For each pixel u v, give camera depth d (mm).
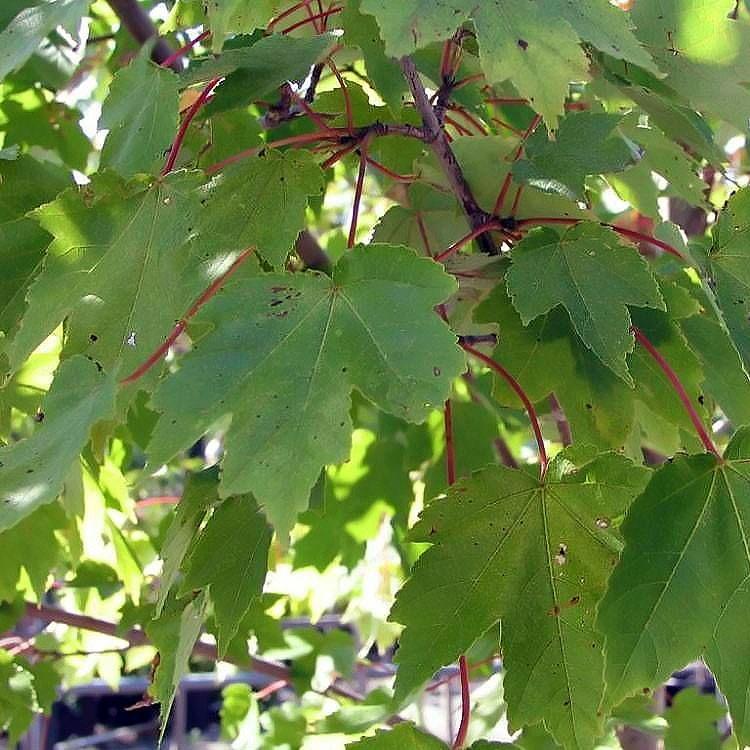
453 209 716
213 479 628
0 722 864
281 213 605
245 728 988
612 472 587
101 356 586
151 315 586
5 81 838
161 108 605
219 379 542
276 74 623
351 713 831
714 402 673
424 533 591
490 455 847
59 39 821
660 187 842
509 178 648
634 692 555
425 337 543
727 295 610
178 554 622
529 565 593
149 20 784
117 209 592
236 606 618
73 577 992
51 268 587
